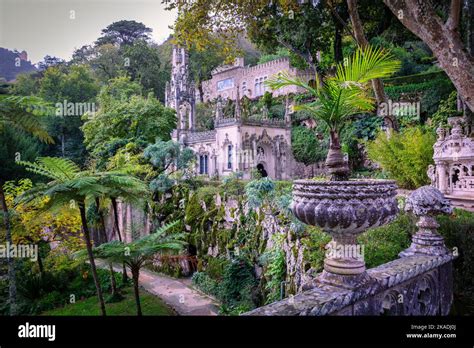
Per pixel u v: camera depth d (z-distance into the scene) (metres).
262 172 24.48
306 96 26.72
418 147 11.48
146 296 12.85
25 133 23.47
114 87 33.62
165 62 46.84
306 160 25.53
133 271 9.94
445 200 3.98
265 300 10.00
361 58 3.05
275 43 23.08
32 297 12.91
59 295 13.18
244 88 40.09
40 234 13.80
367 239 5.54
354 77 3.03
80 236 15.69
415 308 3.42
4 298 12.60
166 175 18.03
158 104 24.98
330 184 2.64
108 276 14.97
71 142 30.80
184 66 29.66
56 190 7.54
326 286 2.88
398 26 21.00
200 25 12.94
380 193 2.67
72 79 32.84
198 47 13.81
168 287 13.78
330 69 23.58
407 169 12.01
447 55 6.93
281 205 10.12
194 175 20.84
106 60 42.09
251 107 33.81
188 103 29.80
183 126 29.39
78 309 12.02
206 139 25.19
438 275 3.80
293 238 8.47
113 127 23.52
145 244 10.21
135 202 9.85
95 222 16.91
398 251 5.07
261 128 23.95
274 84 3.39
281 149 25.02
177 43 13.88
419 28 7.28
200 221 15.27
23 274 14.20
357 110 3.15
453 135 9.29
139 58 41.25
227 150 23.38
